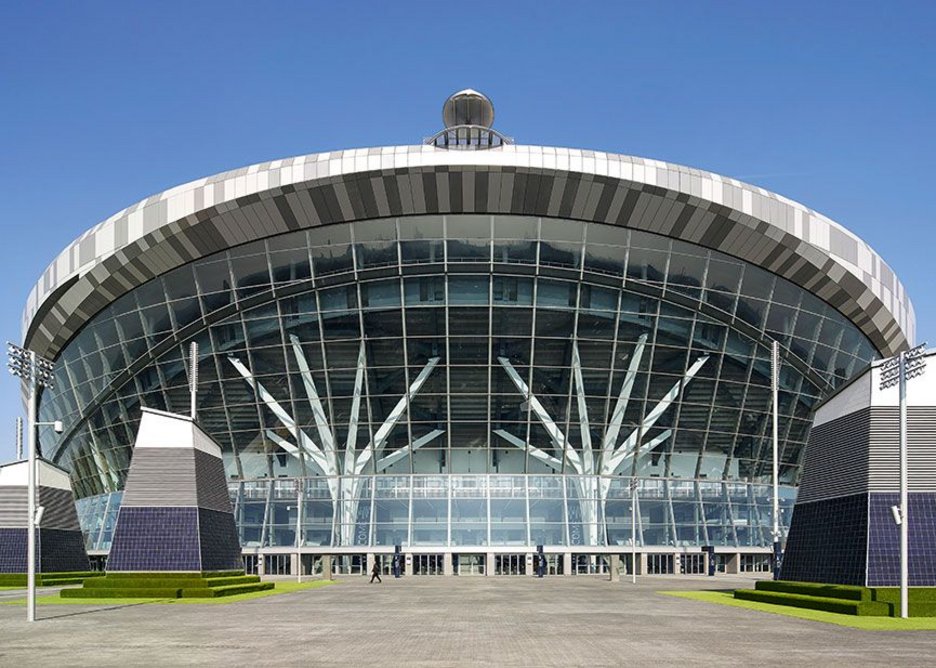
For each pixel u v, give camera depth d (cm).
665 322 5950
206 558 3712
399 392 5912
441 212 5622
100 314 6381
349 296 5841
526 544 5816
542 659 1786
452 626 2442
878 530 2766
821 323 6278
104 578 3559
